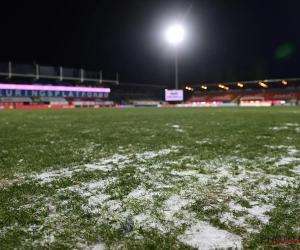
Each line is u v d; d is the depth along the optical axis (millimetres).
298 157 4453
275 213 2271
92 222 2141
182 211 2334
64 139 6816
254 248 1779
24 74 48875
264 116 16625
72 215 2271
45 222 2158
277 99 53188
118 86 63875
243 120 13211
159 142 6188
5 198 2686
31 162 4262
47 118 16078
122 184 3076
